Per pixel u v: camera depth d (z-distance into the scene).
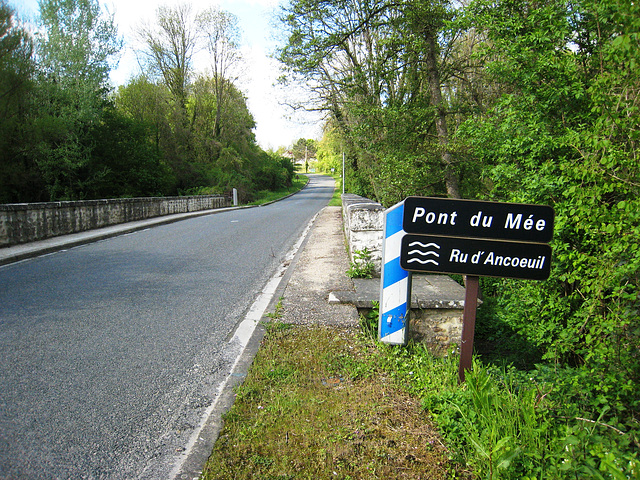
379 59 13.45
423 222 3.63
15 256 9.33
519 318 6.98
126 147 29.84
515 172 6.80
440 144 12.04
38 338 4.75
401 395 3.52
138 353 4.41
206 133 45.97
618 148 4.30
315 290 6.28
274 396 3.39
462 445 2.89
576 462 2.67
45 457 2.76
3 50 19.72
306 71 14.23
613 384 4.11
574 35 6.65
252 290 7.00
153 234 14.32
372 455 2.72
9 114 21.17
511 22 7.07
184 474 2.51
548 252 3.56
